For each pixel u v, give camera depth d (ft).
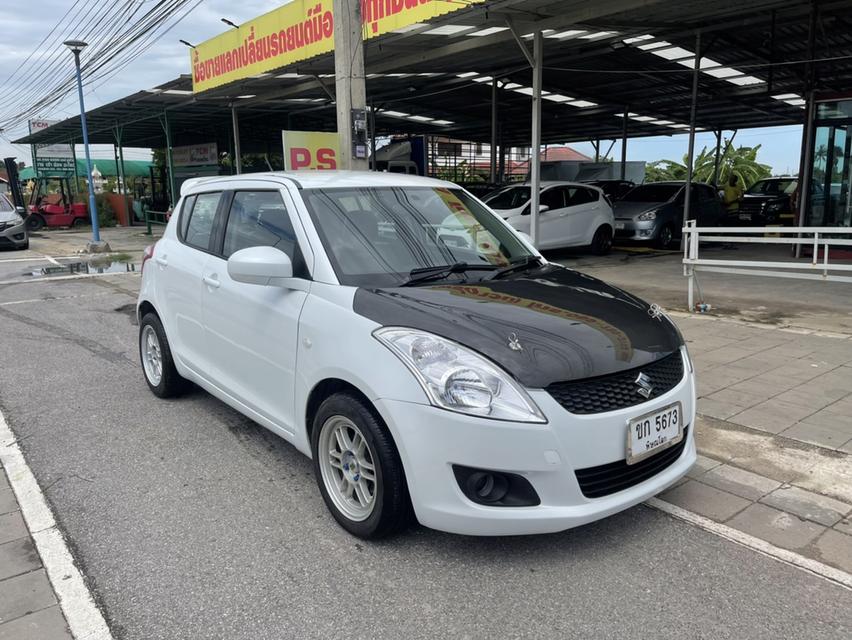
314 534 10.82
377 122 83.20
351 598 9.16
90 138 107.76
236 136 63.00
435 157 103.96
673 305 28.25
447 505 9.13
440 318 9.80
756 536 10.65
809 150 42.65
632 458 9.44
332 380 10.59
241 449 14.35
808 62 37.60
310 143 33.24
